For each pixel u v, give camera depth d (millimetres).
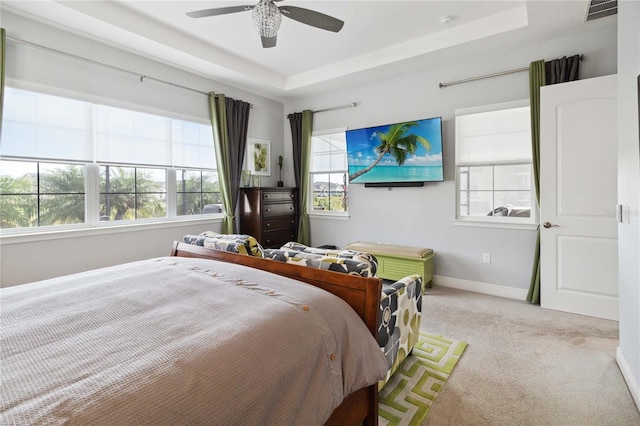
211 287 1512
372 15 3033
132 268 1878
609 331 2629
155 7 2902
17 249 2740
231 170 4434
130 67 3441
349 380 1225
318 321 1239
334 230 4934
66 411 707
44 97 2898
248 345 1017
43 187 2947
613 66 2959
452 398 1825
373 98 4438
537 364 2166
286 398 995
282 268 1810
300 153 5141
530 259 3428
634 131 1757
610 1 2559
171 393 804
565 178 3002
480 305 3289
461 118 3814
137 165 3584
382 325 1732
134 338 1031
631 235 1829
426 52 3477
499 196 3670
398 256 3812
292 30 3301
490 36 3121
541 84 3188
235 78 4207
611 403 1770
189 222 4020
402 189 4254
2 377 829
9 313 1228
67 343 1004
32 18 2746
